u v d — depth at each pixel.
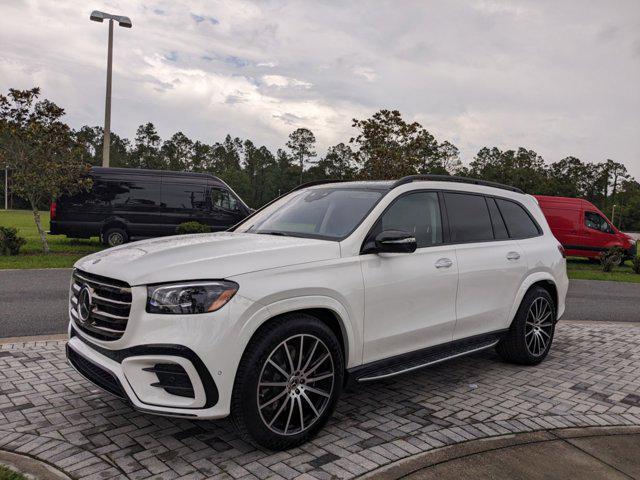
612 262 19.09
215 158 129.25
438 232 4.64
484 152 107.81
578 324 8.11
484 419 4.08
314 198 4.74
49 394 4.32
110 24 19.61
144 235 17.34
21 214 56.78
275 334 3.30
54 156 15.32
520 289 5.33
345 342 3.77
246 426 3.23
